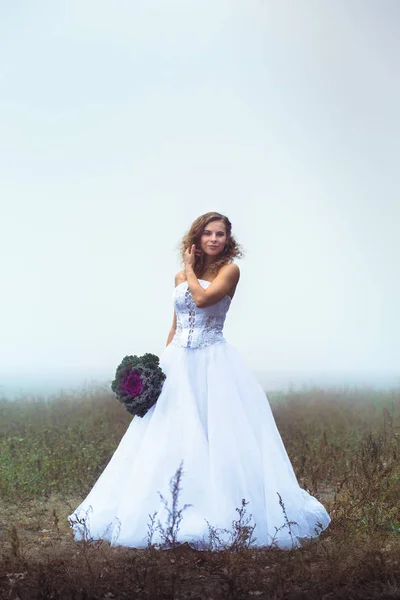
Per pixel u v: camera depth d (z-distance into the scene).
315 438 10.35
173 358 6.52
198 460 5.98
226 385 6.29
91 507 6.17
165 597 4.70
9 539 6.20
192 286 6.42
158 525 5.67
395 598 4.65
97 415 12.60
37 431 11.07
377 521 6.21
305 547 5.67
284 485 6.08
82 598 4.60
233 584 4.69
